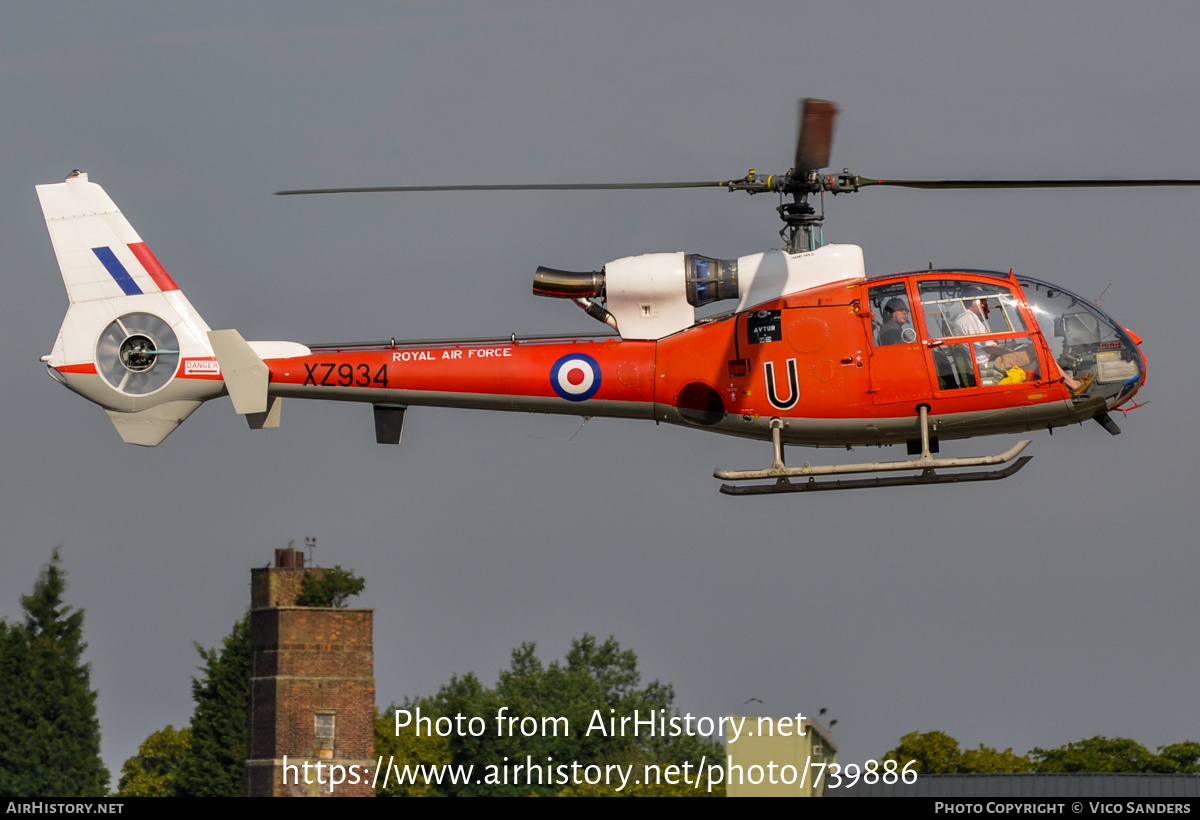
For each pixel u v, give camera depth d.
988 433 80.06
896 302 78.56
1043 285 79.06
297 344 85.62
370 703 113.75
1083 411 78.75
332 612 113.62
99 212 90.88
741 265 80.69
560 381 82.19
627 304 81.44
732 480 79.12
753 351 79.69
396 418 85.31
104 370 89.94
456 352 83.44
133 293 90.25
